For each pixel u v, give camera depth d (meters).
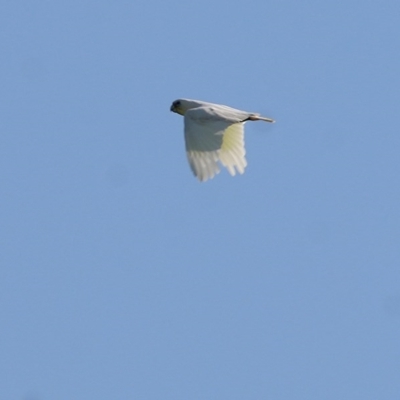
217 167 25.62
